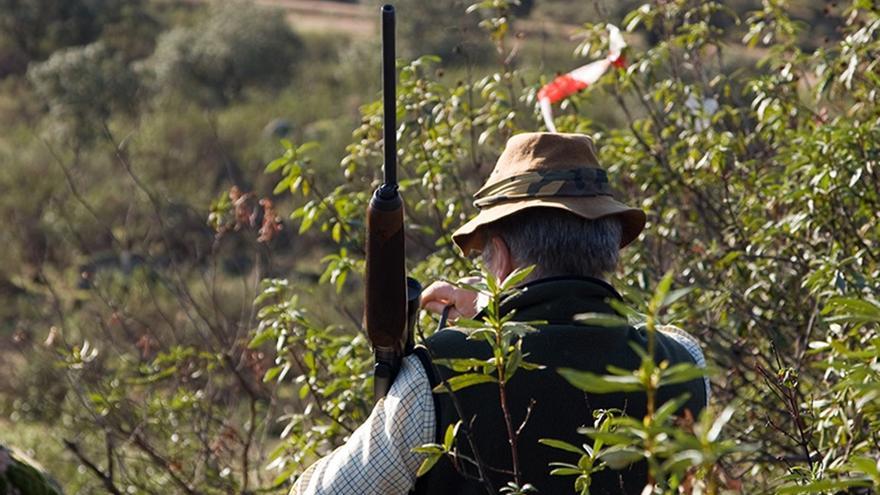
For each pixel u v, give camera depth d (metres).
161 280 16.38
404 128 11.87
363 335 10.71
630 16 13.11
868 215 10.00
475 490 5.83
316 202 11.20
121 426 14.23
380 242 5.80
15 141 70.88
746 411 10.62
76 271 38.62
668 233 12.19
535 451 5.86
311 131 70.81
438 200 11.89
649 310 4.18
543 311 5.97
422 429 5.79
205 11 110.19
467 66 13.06
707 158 11.56
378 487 5.83
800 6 12.77
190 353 13.27
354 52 92.81
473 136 12.48
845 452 7.76
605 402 5.95
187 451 13.49
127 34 101.69
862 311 4.82
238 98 88.69
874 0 11.25
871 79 11.12
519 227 6.08
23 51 98.38
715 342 11.21
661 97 13.13
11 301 34.47
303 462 10.22
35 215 49.91
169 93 86.94
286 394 14.83
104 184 54.59
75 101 78.81
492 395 5.85
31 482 4.64
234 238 26.27
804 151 10.02
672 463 3.99
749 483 9.95
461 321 5.37
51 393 19.97
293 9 121.81
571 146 6.15
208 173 60.16
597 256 6.05
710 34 13.09
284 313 10.51
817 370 10.56
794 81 11.94
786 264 11.21
